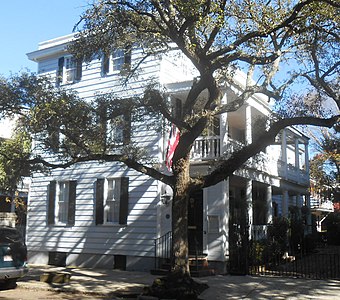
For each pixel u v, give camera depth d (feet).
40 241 64.64
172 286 36.32
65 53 67.46
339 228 97.19
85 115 38.29
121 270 55.57
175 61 60.23
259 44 42.01
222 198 51.83
